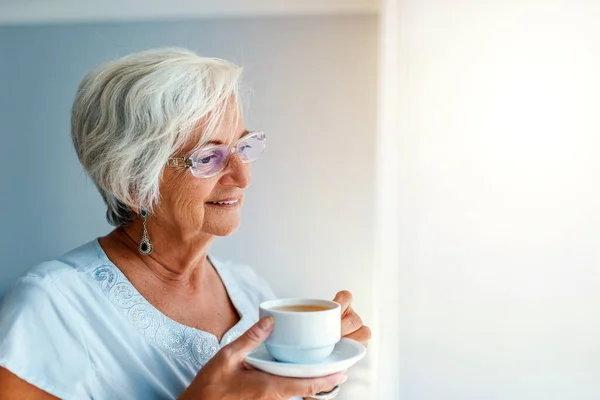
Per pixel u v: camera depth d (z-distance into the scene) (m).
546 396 1.27
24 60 2.10
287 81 2.02
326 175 2.01
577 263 1.25
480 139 1.31
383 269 1.37
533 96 1.28
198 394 0.81
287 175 2.03
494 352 1.30
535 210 1.28
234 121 1.07
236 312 1.21
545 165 1.27
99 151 1.04
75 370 0.95
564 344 1.26
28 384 0.93
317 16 2.01
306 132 2.02
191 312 1.12
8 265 2.11
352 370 1.94
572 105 1.26
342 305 1.00
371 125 1.99
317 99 2.01
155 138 0.99
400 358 1.35
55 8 2.08
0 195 2.11
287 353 0.80
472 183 1.31
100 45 2.09
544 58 1.27
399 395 1.35
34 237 2.11
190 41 2.06
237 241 2.05
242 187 1.08
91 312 1.00
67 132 2.10
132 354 1.00
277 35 2.03
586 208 1.25
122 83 1.01
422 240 1.34
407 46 1.35
